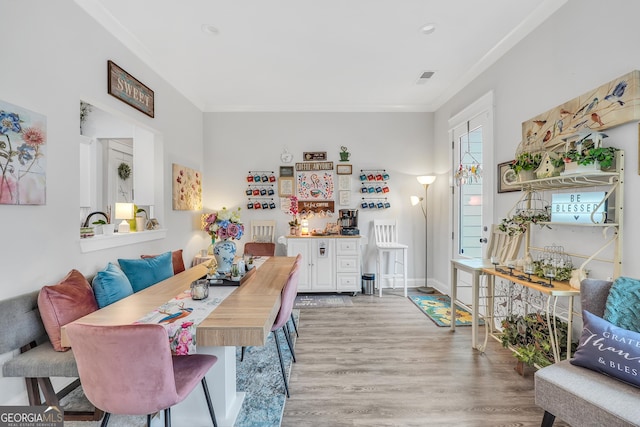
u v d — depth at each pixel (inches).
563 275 80.0
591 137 73.7
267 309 60.6
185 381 53.4
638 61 66.8
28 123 70.5
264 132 187.0
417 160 187.8
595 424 49.0
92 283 79.7
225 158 186.2
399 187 187.8
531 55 100.6
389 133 187.2
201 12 94.8
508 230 102.8
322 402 75.0
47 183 76.3
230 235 85.6
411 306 151.1
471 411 71.7
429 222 187.9
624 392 50.7
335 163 187.3
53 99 78.0
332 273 170.7
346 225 178.5
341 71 137.3
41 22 74.3
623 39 69.9
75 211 85.5
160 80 134.0
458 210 156.7
